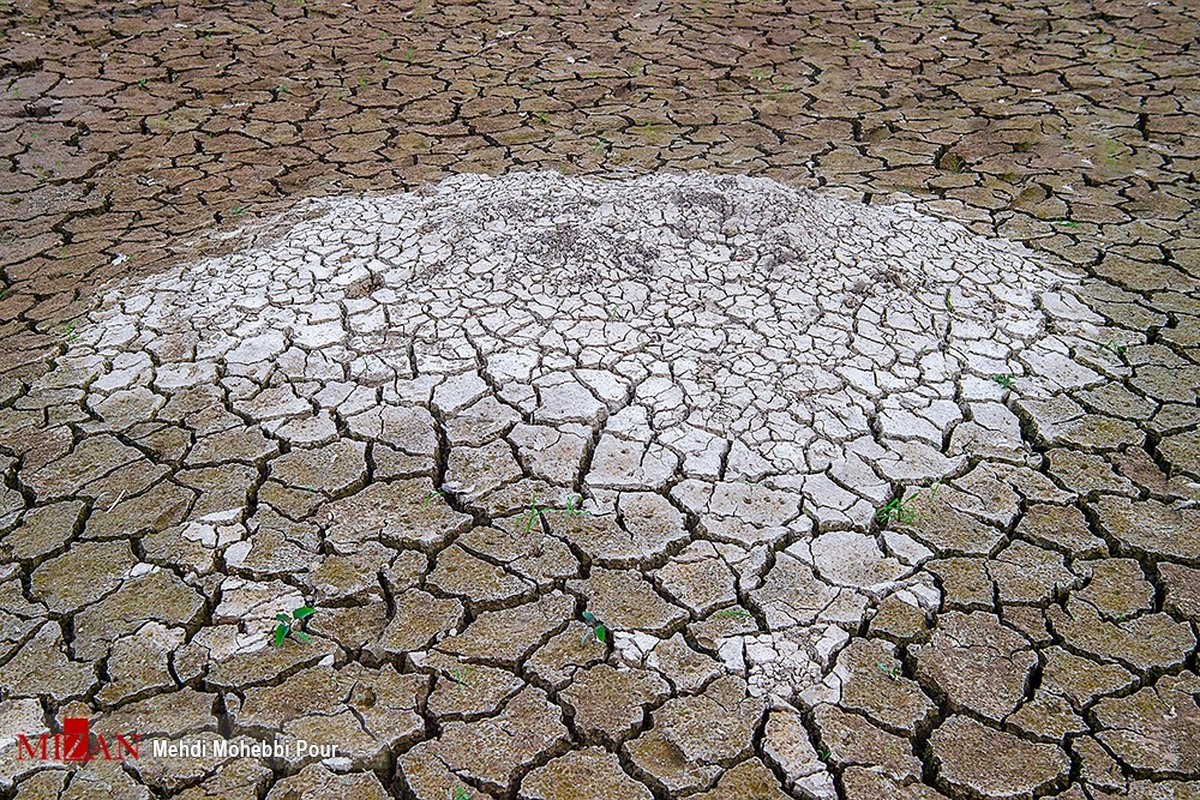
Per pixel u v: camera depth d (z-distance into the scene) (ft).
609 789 6.43
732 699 6.98
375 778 6.50
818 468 8.95
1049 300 11.50
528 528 8.32
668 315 10.50
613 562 8.03
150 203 13.74
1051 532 8.45
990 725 6.86
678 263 11.09
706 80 18.44
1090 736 6.79
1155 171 14.92
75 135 15.84
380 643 7.35
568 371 9.90
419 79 18.31
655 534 8.27
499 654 7.29
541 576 7.91
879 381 9.91
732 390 9.68
